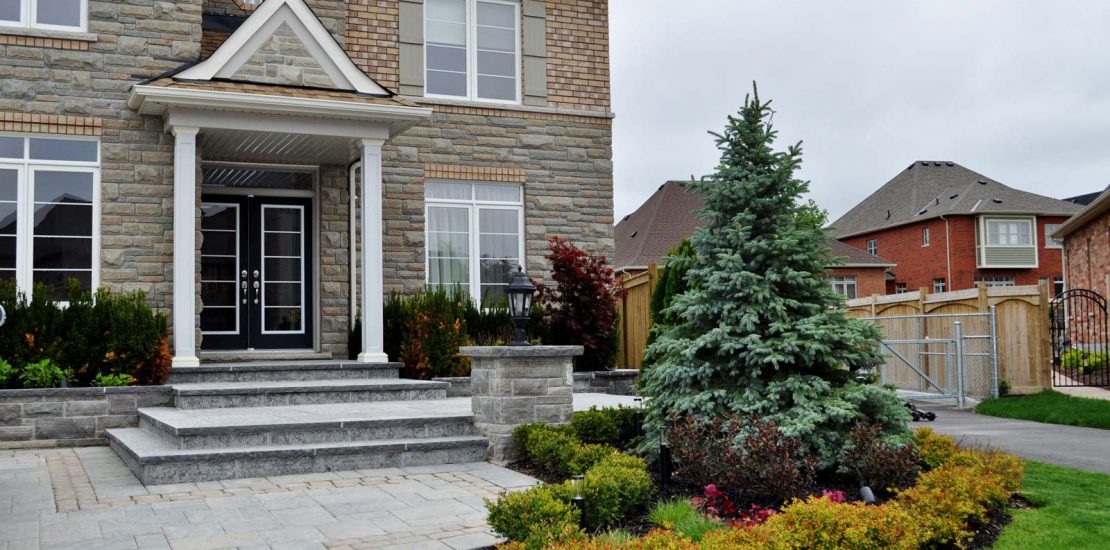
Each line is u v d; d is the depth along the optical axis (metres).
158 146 11.46
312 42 11.77
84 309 10.35
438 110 13.58
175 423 8.27
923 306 16.78
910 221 43.69
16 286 10.28
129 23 11.48
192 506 6.59
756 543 4.90
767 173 7.77
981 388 14.91
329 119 11.44
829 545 5.07
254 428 8.11
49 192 11.05
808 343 7.17
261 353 12.49
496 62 14.24
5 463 8.57
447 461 8.56
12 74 10.91
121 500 6.81
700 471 6.72
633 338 14.31
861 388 7.23
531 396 8.71
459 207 13.77
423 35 13.67
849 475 7.07
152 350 10.38
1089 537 5.70
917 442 7.70
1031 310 14.53
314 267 12.98
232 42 11.34
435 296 12.39
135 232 11.30
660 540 4.88
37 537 5.65
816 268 7.68
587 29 14.63
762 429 6.57
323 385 10.45
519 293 8.93
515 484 7.47
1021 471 7.12
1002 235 41.72
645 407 8.57
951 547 5.62
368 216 11.67
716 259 7.86
